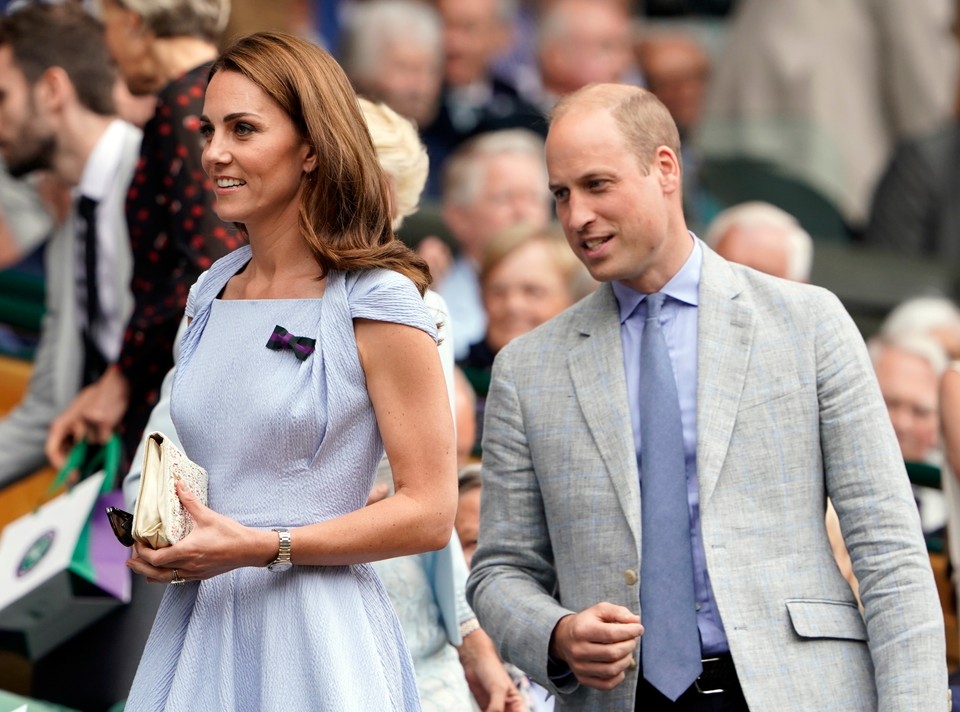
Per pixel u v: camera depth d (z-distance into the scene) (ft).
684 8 100.17
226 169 32.24
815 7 99.35
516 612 37.68
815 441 37.11
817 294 38.19
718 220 82.64
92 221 55.62
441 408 32.65
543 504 38.99
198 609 32.53
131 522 31.30
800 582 36.60
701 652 36.63
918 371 70.95
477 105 93.35
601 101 37.88
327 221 32.73
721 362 37.47
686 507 37.04
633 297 38.73
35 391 60.13
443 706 41.57
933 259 95.35
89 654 48.91
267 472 32.14
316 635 31.81
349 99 32.86
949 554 48.88
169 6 50.88
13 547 49.32
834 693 35.96
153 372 49.60
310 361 32.17
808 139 99.09
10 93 55.52
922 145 98.84
